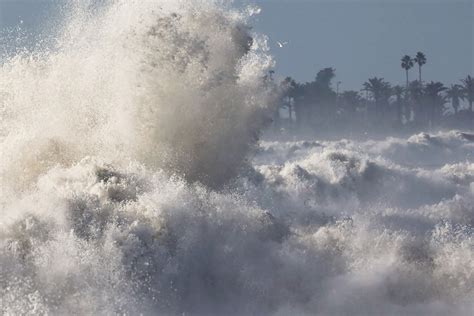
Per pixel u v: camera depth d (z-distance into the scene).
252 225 37.28
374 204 63.84
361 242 36.56
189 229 35.38
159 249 33.81
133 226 33.97
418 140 146.00
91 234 33.16
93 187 37.38
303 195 61.44
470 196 69.38
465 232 37.97
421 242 36.78
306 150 125.62
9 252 31.31
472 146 146.50
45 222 33.16
